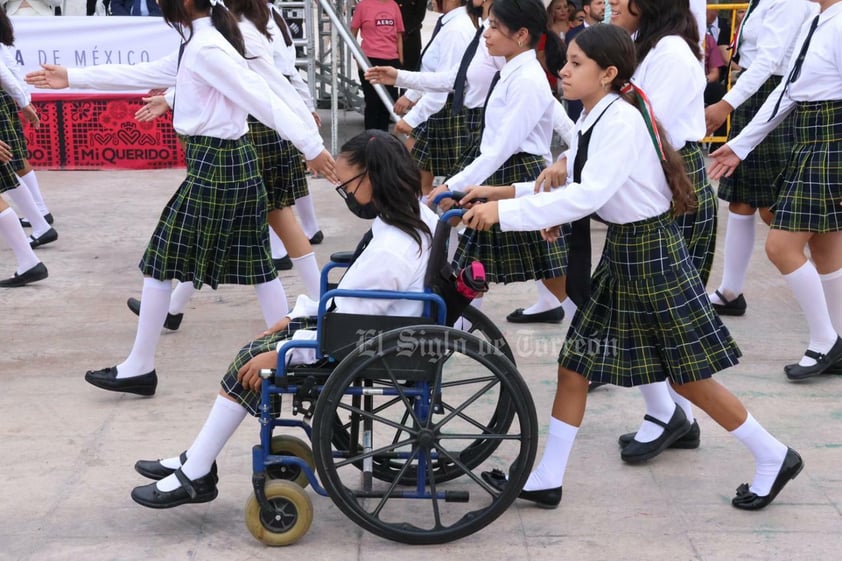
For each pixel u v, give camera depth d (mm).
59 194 7809
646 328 3158
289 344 2928
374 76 4992
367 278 2928
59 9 9086
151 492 3107
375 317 2902
